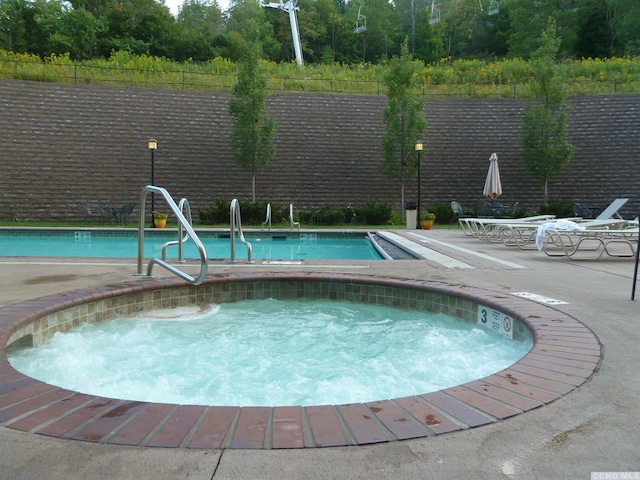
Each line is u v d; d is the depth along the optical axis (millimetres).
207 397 2795
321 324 4539
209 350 3725
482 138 22547
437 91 26953
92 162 19125
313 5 57656
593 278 5629
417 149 16266
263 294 5516
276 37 55469
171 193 19109
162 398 2775
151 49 40812
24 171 18203
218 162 20406
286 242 13719
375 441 1732
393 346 3826
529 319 3506
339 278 5414
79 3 42406
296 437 1751
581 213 16406
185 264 6641
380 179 21000
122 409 1971
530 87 21219
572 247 8867
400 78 19359
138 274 5570
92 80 24125
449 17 56906
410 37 58156
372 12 56844
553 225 8008
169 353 3629
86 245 12375
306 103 23406
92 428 1805
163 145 20297
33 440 1720
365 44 56750
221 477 1514
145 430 1793
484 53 54281
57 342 3771
